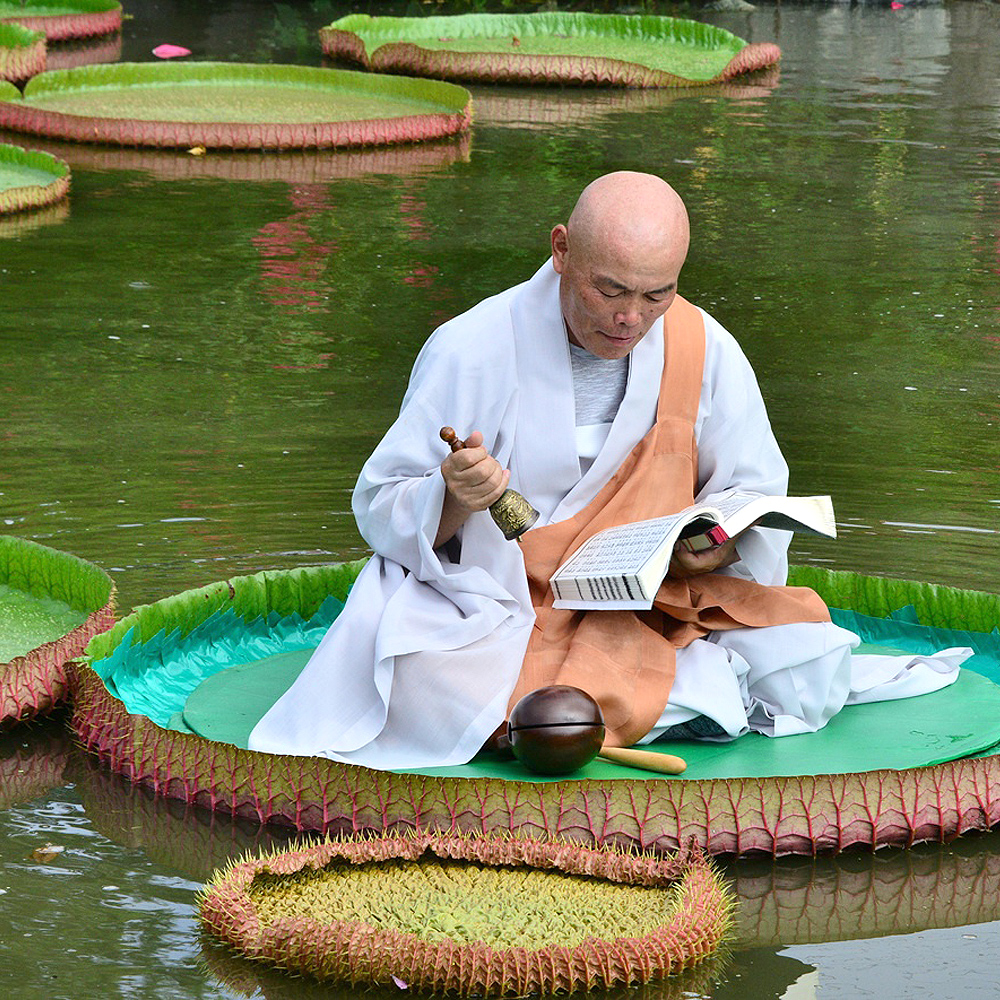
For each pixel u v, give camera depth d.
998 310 11.54
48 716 5.42
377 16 26.44
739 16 26.95
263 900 4.08
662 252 4.68
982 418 9.06
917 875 4.53
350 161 16.39
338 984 3.87
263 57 22.28
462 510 4.95
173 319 10.75
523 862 4.25
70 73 19.34
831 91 20.61
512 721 4.74
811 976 3.98
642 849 4.50
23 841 4.57
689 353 5.21
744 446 5.39
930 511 7.48
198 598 5.84
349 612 5.05
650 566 4.80
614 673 4.98
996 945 4.17
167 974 3.89
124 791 4.91
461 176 15.62
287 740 4.94
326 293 11.49
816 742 5.08
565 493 5.25
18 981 3.83
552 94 20.55
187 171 15.73
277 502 7.36
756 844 4.57
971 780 4.75
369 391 9.28
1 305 10.95
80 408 8.80
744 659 5.22
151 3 27.27
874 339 10.73
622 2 27.55
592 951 3.85
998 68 22.56
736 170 16.00
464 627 4.95
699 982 3.93
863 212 14.41
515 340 5.11
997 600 6.00
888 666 5.55
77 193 14.61
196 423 8.59
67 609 6.00
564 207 14.32
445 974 3.81
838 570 6.60
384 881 4.19
